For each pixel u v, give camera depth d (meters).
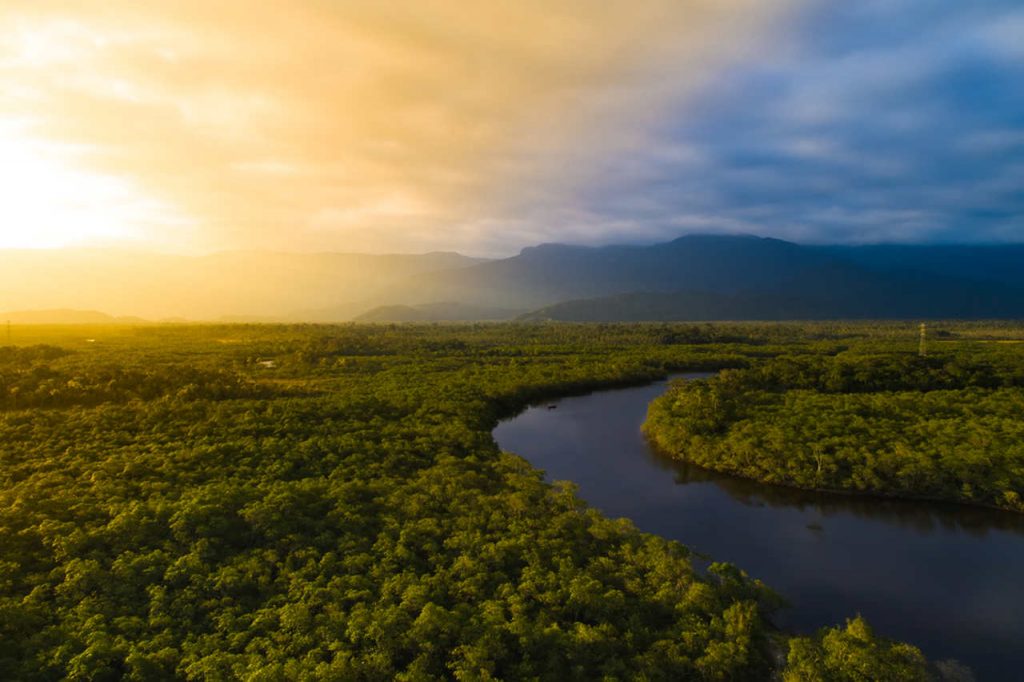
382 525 62.75
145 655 41.53
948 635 51.84
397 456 85.06
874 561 64.88
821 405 113.06
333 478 75.75
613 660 42.94
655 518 77.19
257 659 41.12
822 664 43.28
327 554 55.38
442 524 63.03
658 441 110.62
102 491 66.75
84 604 47.56
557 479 92.69
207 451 81.12
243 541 58.84
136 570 51.88
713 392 124.31
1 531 55.81
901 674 42.16
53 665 40.56
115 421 94.44
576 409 145.62
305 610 46.78
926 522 74.56
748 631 46.75
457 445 94.88
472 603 49.34
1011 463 78.06
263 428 93.69
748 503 82.12
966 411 103.44
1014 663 48.09
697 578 54.31
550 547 58.34
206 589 50.38
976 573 62.12
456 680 41.06
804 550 67.56
